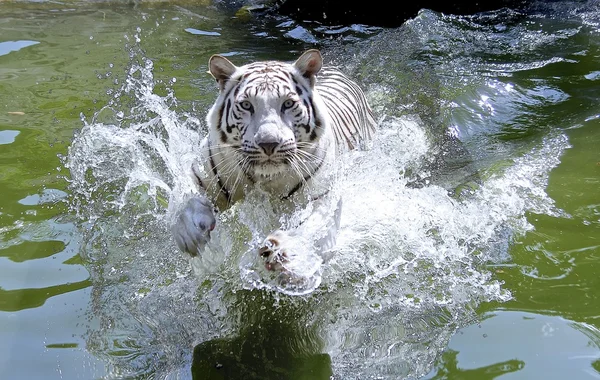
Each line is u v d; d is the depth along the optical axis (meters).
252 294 3.65
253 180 3.52
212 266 3.81
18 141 5.15
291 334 3.38
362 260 3.92
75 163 4.84
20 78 6.32
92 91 6.05
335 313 3.54
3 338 3.28
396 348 3.28
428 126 5.48
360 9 8.47
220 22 8.30
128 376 3.08
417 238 4.12
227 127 3.47
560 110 5.80
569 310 3.51
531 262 3.94
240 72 3.52
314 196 3.58
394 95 5.94
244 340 3.33
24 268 3.80
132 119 5.44
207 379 3.06
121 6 8.76
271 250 3.43
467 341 3.31
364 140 4.74
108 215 4.30
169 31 7.88
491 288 3.71
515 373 3.07
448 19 7.88
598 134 5.38
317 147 3.54
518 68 6.57
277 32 7.95
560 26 7.71
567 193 4.64
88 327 3.38
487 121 5.63
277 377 3.09
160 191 4.52
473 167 4.99
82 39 7.46
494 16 8.10
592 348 3.22
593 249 4.02
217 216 3.77
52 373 3.08
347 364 3.18
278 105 3.37
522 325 3.40
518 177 4.84
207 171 3.60
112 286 3.69
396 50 6.99
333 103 4.41
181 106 5.66
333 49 7.27
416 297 3.66
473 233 4.21
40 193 4.50
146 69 6.59
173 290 3.68
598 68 6.58
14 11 8.34
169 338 3.33
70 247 4.00
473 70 6.51
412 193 4.52
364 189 4.36
